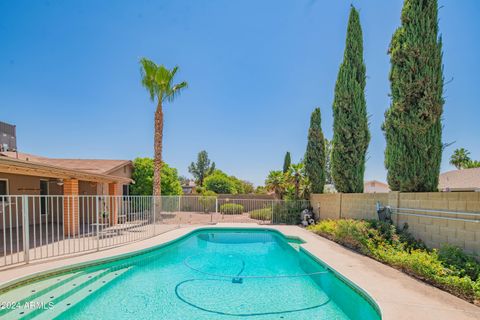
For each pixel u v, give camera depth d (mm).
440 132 6863
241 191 37219
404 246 6594
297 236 10469
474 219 5098
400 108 7145
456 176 18250
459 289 4340
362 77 11359
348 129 11281
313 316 4449
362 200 9641
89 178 11211
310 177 15188
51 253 7090
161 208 14500
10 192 11320
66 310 4551
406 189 7281
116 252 7320
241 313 4523
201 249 9750
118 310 4605
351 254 7293
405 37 7113
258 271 6988
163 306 4781
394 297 4258
